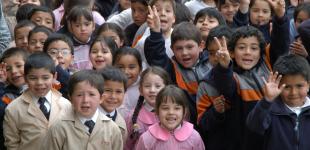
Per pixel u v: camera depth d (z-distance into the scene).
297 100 5.14
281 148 5.11
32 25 7.04
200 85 5.61
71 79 5.15
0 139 5.73
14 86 5.98
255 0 7.29
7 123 5.53
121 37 7.05
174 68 6.07
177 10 7.39
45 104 5.55
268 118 5.09
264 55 5.70
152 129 5.28
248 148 5.37
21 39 6.98
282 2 5.71
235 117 5.46
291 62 5.12
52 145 5.09
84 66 6.87
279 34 5.74
